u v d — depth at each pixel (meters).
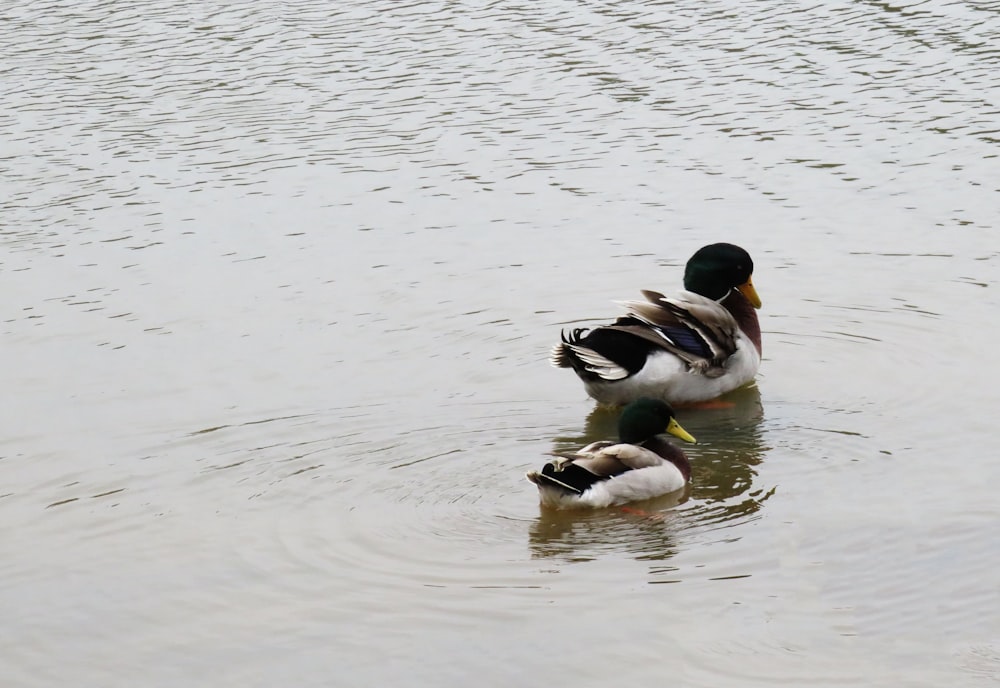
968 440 13.79
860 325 17.41
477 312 18.25
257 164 24.09
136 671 10.35
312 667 10.25
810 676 9.77
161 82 28.30
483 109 26.12
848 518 12.24
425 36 30.53
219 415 15.28
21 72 29.17
